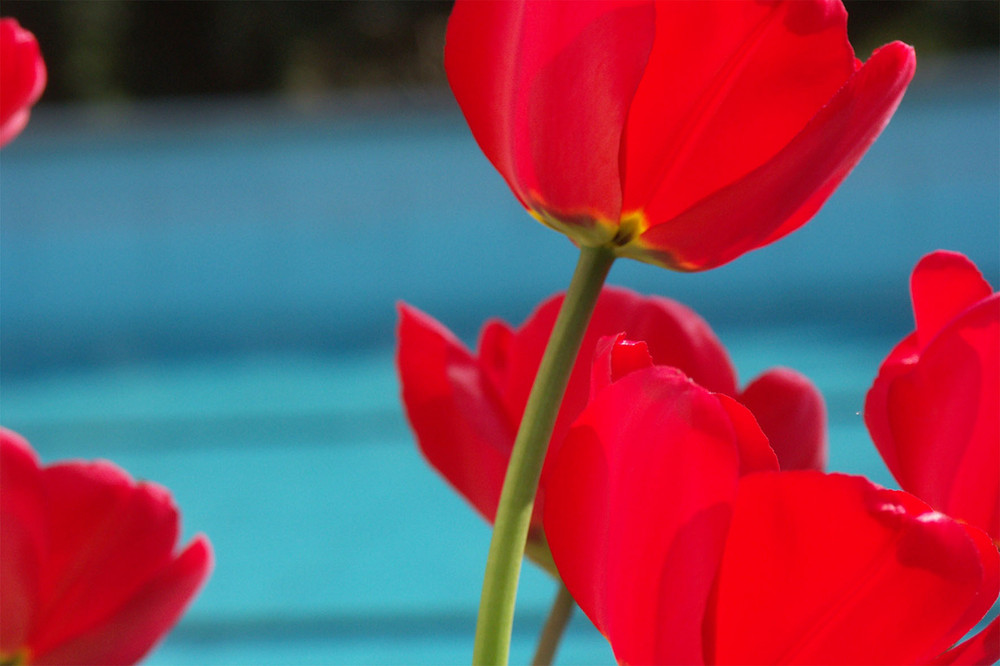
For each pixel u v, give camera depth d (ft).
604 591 3.89
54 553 4.00
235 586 37.40
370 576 37.70
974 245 75.15
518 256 78.23
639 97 3.93
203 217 79.20
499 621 3.91
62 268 78.13
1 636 3.97
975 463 3.97
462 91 4.00
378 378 62.64
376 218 79.10
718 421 3.80
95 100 104.58
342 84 114.11
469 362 4.18
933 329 4.03
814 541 3.81
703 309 74.33
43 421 56.03
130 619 4.01
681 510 3.81
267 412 56.65
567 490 3.92
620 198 3.93
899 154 75.87
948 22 101.45
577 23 3.90
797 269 74.74
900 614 3.82
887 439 4.02
